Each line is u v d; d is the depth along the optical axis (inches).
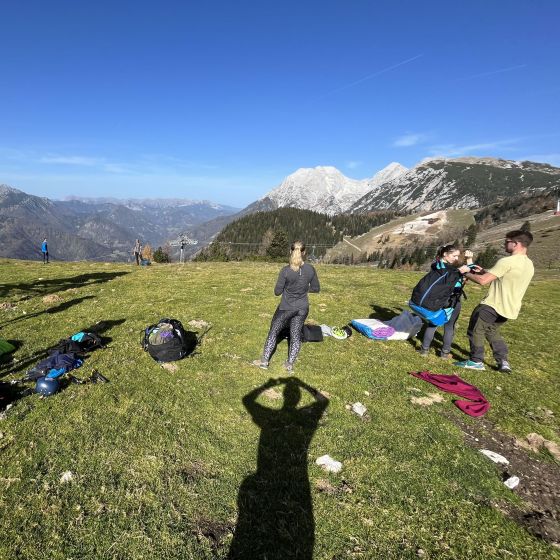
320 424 128.3
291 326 162.4
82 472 100.2
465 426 134.0
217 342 196.5
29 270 455.2
